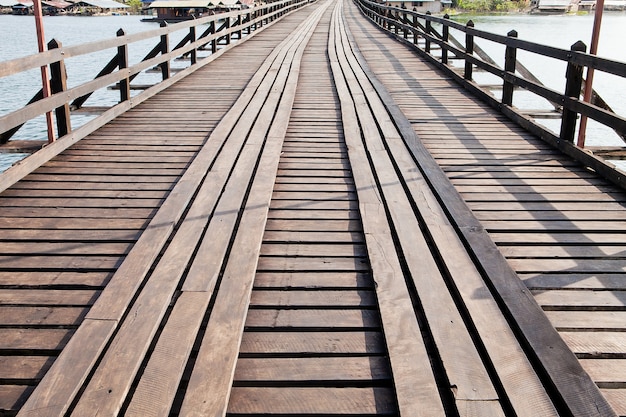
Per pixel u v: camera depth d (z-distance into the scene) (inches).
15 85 650.2
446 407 78.4
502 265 112.3
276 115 242.5
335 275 112.6
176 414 76.9
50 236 127.8
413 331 92.4
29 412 75.0
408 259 116.1
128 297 102.1
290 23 831.7
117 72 236.1
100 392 78.7
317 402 79.0
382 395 80.5
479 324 93.9
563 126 190.4
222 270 114.8
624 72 151.1
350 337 93.4
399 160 179.8
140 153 190.7
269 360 87.4
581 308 99.8
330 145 203.9
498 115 248.7
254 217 137.2
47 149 179.8
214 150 190.7
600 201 148.6
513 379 81.0
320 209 145.0
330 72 368.2
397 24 580.4
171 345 88.8
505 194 153.6
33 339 92.0
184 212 142.5
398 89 308.7
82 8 3139.8
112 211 142.0
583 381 79.9
